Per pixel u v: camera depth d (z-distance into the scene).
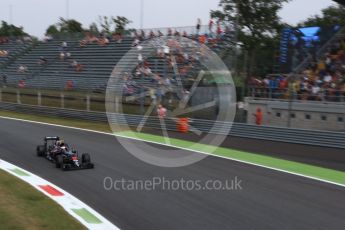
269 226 9.12
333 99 28.56
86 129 25.27
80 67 41.53
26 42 51.47
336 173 14.77
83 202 10.55
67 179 12.96
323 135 20.62
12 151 17.66
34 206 9.81
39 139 20.94
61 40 47.47
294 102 29.03
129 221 9.22
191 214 9.82
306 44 36.53
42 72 45.16
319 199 11.28
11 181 12.30
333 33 35.66
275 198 11.28
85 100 34.56
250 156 17.72
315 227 9.12
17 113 34.34
